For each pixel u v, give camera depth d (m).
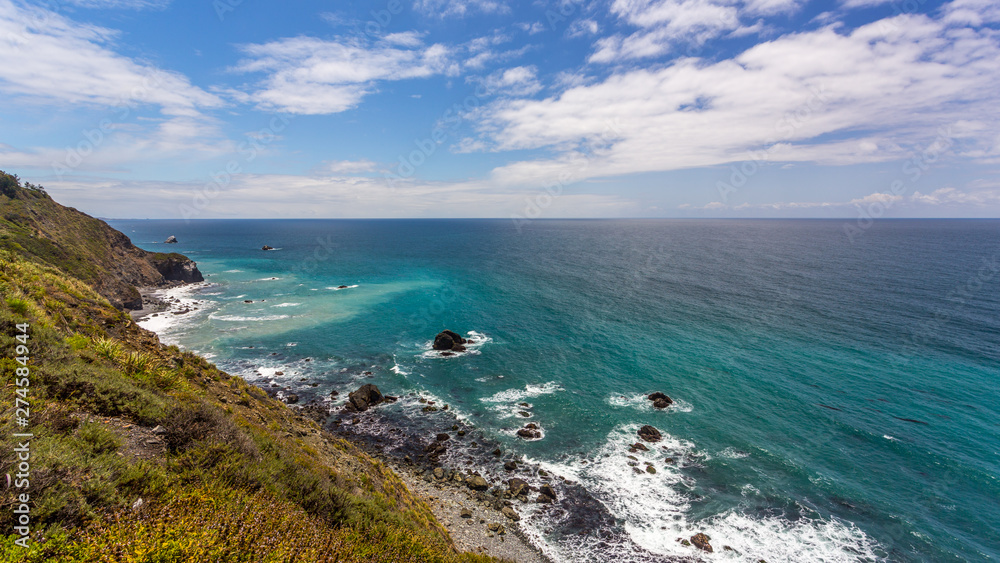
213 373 21.31
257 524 7.52
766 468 27.39
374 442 30.09
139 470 7.95
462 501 24.20
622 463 28.02
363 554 9.37
